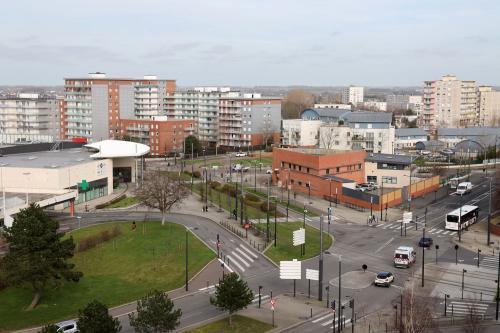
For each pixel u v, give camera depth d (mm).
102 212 117625
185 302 67812
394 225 107562
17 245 65500
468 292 71500
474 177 160500
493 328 59969
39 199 108688
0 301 68938
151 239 93875
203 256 85250
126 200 130000
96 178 134875
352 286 73625
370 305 67125
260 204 121312
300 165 140875
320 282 68688
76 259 84312
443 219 112875
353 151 145375
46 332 46062
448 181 154375
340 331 59375
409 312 57344
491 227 102812
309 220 110750
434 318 62344
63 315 64375
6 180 122125
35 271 64875
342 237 97938
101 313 50844
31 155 147000
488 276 77812
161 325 53844
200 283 74625
